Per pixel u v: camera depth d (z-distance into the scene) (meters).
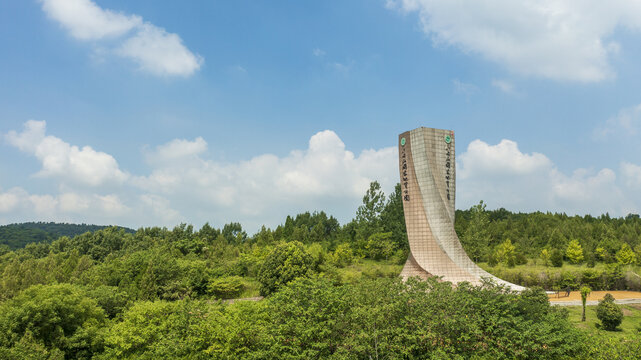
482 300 28.48
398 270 66.81
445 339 25.58
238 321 28.02
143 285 49.84
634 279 60.66
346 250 74.50
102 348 32.06
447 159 53.16
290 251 53.16
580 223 102.75
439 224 51.69
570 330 26.25
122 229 112.12
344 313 27.30
